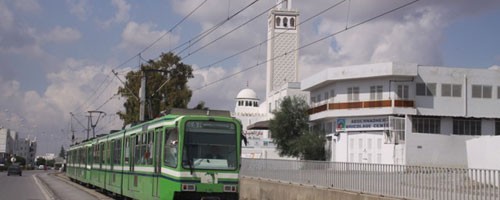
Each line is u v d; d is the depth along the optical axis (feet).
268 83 342.44
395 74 176.86
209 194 62.08
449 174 51.47
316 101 212.02
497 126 184.24
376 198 60.03
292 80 342.03
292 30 344.08
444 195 51.83
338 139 191.93
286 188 82.74
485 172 47.09
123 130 91.35
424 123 180.04
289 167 89.30
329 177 74.90
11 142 540.93
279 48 343.67
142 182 73.36
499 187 45.19
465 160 168.55
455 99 181.78
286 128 210.38
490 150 104.88
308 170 81.87
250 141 236.22
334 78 189.06
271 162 97.91
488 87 184.03
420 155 167.32
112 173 97.14
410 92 179.32
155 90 184.14
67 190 128.26
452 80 182.19
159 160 66.64
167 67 187.21
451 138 169.07
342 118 190.60
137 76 185.88
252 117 316.19
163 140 65.92
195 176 61.57
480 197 47.32
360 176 66.80
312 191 73.97
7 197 104.42
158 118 70.69
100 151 115.44
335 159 193.16
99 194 112.27
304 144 198.90
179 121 62.85
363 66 182.80
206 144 63.00
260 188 94.07
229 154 63.67
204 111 68.03
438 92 181.06
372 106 181.57
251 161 110.01
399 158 169.68
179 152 61.87
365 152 181.88
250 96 344.49
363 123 184.14
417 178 55.98
